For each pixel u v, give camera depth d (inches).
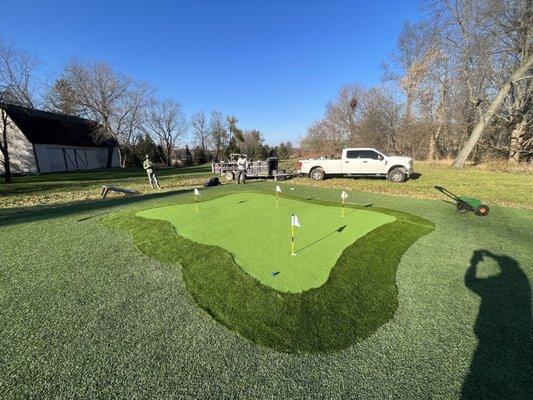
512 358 94.6
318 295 131.6
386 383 86.4
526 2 616.4
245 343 103.3
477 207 264.7
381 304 125.5
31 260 178.9
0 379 89.0
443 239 204.2
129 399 81.7
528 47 660.1
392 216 261.9
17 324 116.0
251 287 138.8
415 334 107.0
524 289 136.9
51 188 563.5
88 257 181.9
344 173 582.2
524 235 213.0
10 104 701.9
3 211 339.0
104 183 645.3
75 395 83.2
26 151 1029.8
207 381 87.7
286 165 1126.4
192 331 110.1
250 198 363.3
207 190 467.2
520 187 441.4
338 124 1562.5
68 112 1376.7
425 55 1035.9
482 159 893.2
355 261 165.2
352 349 99.9
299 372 90.8
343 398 81.5
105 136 1317.7
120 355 98.5
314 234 212.1
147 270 161.3
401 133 1192.2
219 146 2215.8
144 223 251.4
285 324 113.0
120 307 126.9
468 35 740.0
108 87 1348.4
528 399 79.9
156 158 1825.8
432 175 616.4
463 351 98.1
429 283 142.9
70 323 116.3
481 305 124.3
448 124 1040.8
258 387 85.6
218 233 218.1
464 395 81.7
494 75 757.3
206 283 144.1
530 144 788.0
